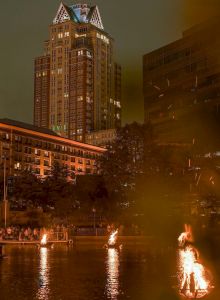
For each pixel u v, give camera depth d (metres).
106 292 21.39
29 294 20.83
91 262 35.34
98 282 24.69
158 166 74.50
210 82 136.50
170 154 75.19
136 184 73.62
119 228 72.31
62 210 86.44
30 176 102.56
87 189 82.50
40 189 97.94
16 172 170.12
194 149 77.00
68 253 43.94
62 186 98.62
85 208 82.56
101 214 83.31
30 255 41.56
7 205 85.62
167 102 151.00
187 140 136.50
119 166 76.19
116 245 55.25
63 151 195.62
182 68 146.88
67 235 58.00
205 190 74.50
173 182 73.06
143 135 76.44
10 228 61.03
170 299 19.62
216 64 135.12
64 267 31.92
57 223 87.12
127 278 26.31
